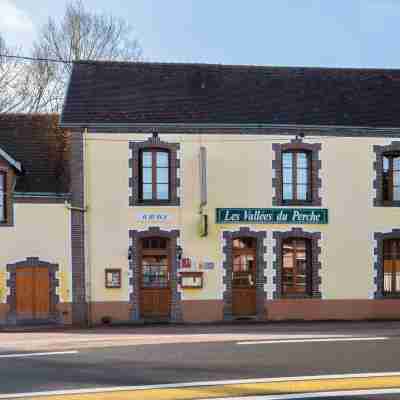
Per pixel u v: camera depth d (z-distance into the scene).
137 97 22.38
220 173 21.41
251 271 21.56
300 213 21.59
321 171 21.75
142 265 21.20
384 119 22.41
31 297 20.50
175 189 21.20
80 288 20.70
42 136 23.39
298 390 10.61
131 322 20.84
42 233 20.66
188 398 10.05
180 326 20.27
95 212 20.92
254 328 19.53
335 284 21.67
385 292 22.02
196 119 21.53
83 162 20.94
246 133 21.56
